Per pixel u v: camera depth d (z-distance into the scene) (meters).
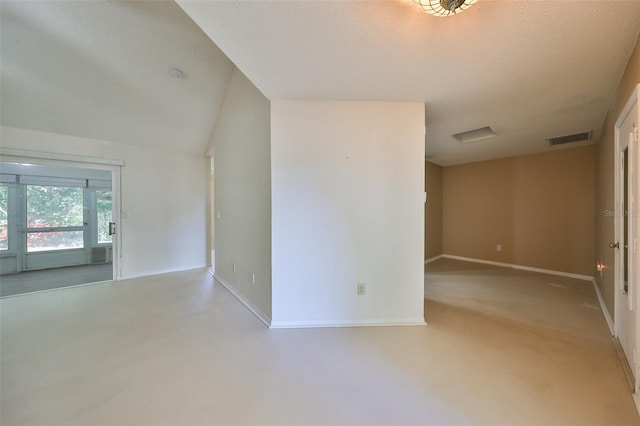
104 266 5.02
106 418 1.40
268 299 2.57
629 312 1.84
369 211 2.47
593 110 2.63
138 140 4.25
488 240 5.16
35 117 3.35
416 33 1.48
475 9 1.29
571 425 1.34
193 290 3.63
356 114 2.44
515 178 4.79
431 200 5.39
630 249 1.79
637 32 1.46
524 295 3.30
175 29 2.61
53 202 4.84
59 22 2.46
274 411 1.45
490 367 1.82
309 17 1.35
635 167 1.71
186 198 4.92
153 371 1.80
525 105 2.52
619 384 1.64
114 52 2.82
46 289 3.69
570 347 2.07
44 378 1.73
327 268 2.48
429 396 1.55
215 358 1.96
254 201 2.87
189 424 1.36
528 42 1.56
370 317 2.51
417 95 2.31
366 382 1.68
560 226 4.29
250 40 1.54
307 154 2.43
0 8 2.29
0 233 4.45
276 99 2.39
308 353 2.02
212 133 4.52
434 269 4.70
